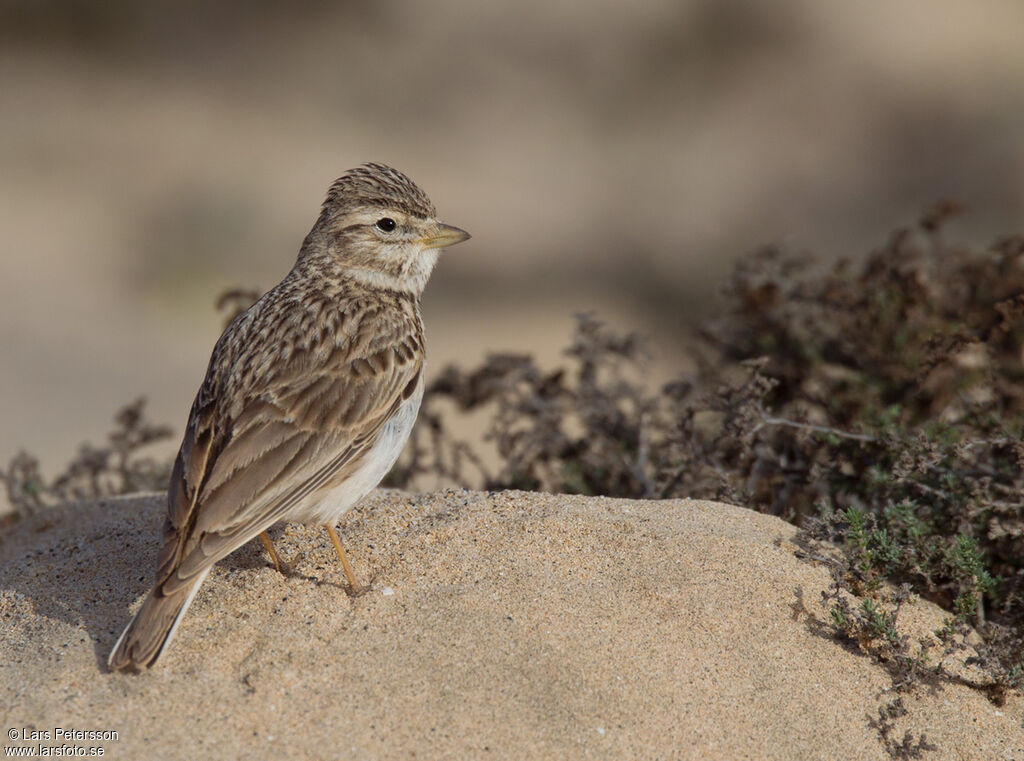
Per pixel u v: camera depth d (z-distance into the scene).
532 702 8.59
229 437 9.45
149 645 8.39
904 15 43.50
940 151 38.75
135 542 11.09
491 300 32.94
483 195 38.06
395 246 11.84
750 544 10.30
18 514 14.84
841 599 9.54
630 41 44.22
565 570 9.85
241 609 9.44
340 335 10.42
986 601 10.98
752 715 8.78
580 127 41.69
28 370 27.73
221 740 8.16
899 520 10.73
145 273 33.44
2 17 44.50
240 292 15.87
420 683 8.70
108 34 45.03
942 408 13.77
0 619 9.82
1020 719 9.26
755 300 15.36
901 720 8.99
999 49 41.97
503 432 14.59
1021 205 36.44
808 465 12.66
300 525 10.64
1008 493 11.12
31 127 40.12
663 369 26.78
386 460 10.19
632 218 36.84
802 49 43.09
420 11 45.66
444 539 10.26
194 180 37.78
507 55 44.62
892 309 14.65
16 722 8.27
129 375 28.34
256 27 45.75
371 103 42.91
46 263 33.12
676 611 9.48
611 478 14.11
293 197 37.56
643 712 8.62
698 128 41.03
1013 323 12.74
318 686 8.65
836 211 36.91
